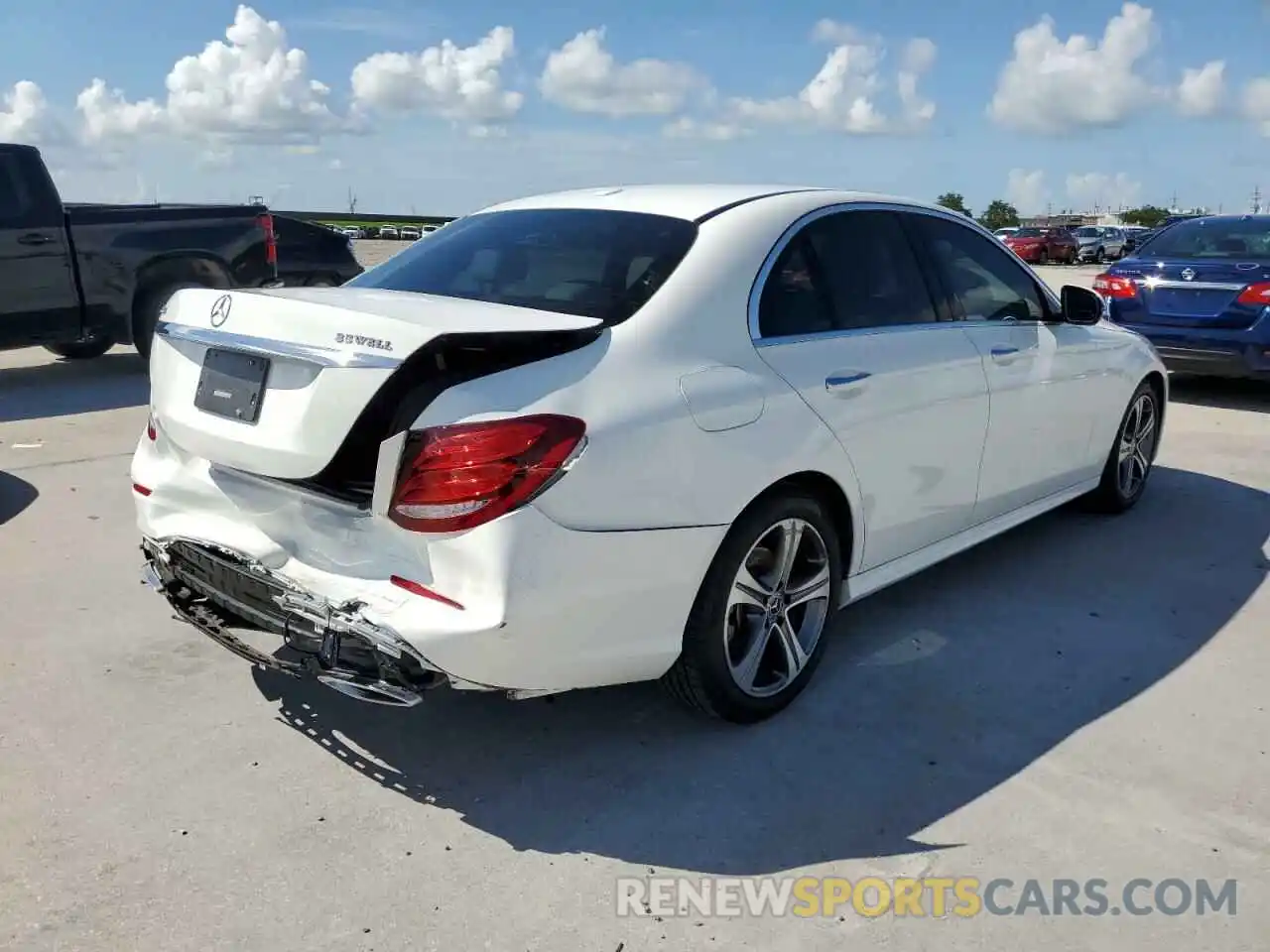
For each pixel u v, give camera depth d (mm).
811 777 3109
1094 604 4414
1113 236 44031
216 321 3012
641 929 2484
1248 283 7973
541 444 2631
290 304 2830
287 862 2693
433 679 2717
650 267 3250
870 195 4004
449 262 3623
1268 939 2475
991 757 3229
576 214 3674
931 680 3713
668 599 2957
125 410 8109
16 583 4449
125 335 9398
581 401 2754
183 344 3143
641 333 3016
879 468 3633
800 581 3488
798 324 3451
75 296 8969
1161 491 6148
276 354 2777
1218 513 5715
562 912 2535
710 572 3100
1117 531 5391
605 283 3213
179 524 3207
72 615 4137
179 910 2508
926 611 4316
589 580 2742
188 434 3039
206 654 3812
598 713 3461
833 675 3738
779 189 3807
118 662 3738
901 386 3686
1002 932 2492
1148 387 5605
